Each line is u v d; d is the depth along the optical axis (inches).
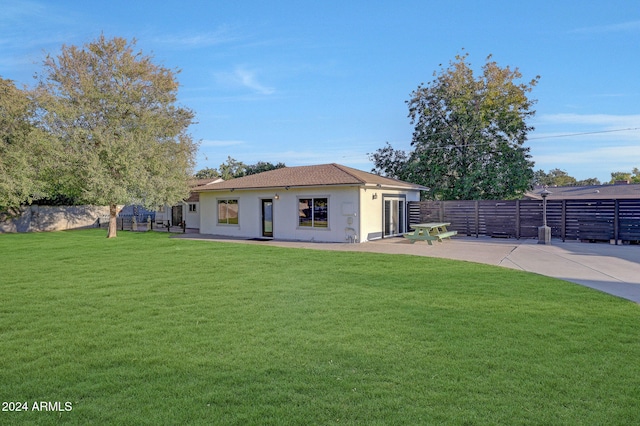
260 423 121.3
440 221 830.5
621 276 366.3
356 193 696.4
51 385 148.9
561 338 195.0
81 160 769.6
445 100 1110.4
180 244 671.1
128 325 223.0
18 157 884.6
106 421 123.3
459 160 1080.8
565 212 696.4
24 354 180.5
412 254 527.5
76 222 1286.9
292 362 168.4
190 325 221.5
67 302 276.4
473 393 139.3
